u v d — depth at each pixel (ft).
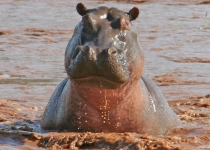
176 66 211.41
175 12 404.77
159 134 116.37
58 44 266.57
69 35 300.81
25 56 231.30
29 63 215.51
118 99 105.09
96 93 102.83
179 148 103.30
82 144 106.93
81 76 94.63
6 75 192.24
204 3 456.04
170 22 355.36
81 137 107.76
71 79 101.60
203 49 253.65
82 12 105.60
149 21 359.05
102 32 99.19
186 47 258.57
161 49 252.62
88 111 109.50
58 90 120.57
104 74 93.76
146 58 229.25
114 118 109.60
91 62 92.68
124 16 102.47
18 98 154.61
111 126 110.83
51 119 118.01
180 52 244.22
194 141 110.11
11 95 158.61
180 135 116.47
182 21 359.87
